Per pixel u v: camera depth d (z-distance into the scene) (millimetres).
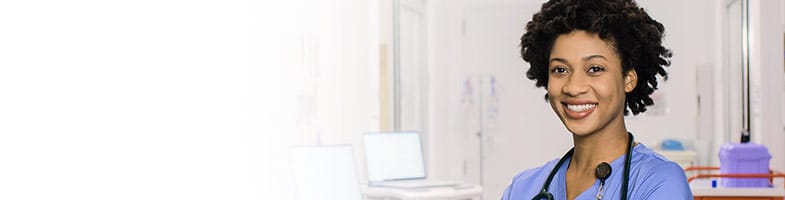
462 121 8273
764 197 4895
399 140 5457
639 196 1618
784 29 6242
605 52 1648
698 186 5027
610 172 1661
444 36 7914
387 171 5336
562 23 1670
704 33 7750
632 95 1771
